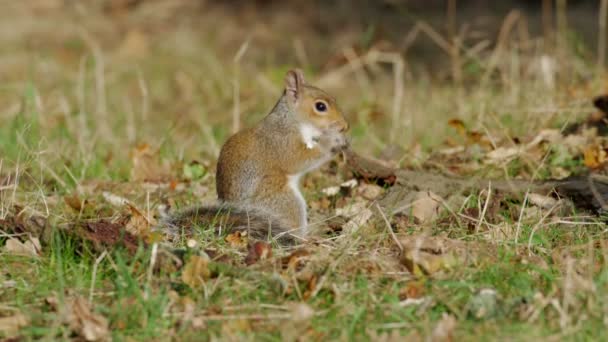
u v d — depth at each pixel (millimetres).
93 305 8125
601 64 16672
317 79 21516
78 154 14008
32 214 10234
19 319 7902
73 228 9289
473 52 17453
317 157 10961
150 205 11336
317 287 8219
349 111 19156
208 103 19688
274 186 10758
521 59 17953
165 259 8664
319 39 24781
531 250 9180
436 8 26281
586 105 14031
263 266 8773
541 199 10586
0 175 12289
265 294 8266
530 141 12812
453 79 18703
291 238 9805
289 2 27312
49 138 15391
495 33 23219
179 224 9906
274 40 24891
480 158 12531
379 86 20859
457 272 8516
